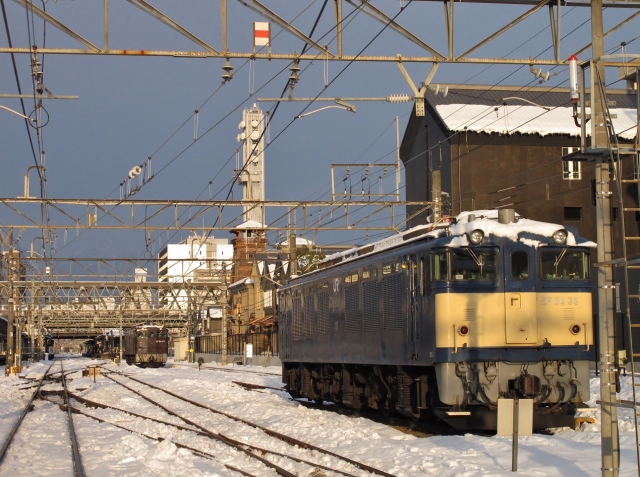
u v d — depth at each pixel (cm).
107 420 2417
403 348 1892
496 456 1384
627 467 1227
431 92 5103
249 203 3306
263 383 4062
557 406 1742
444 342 1695
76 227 3253
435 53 1808
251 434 1909
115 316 9150
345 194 3562
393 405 2034
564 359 1728
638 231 4384
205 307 9475
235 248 7744
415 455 1419
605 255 1028
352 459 1438
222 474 1390
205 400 3050
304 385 2800
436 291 1717
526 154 4856
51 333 13375
